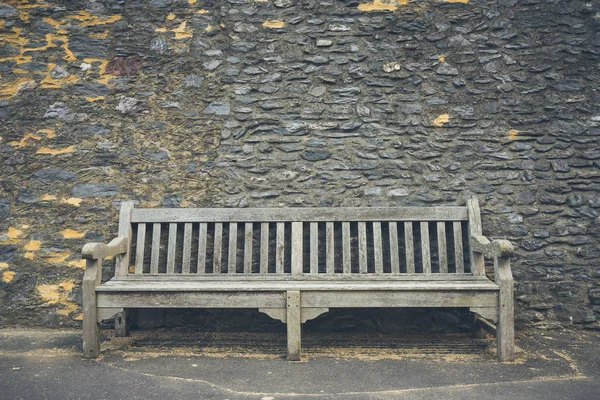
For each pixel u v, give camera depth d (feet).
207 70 13.60
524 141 13.29
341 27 13.66
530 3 13.62
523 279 12.91
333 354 10.98
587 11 13.58
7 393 8.58
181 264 13.12
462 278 11.84
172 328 12.92
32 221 13.15
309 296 10.41
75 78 13.57
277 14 13.71
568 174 13.12
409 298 10.36
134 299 10.52
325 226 13.03
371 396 8.50
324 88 13.52
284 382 9.17
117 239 12.06
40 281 13.00
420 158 13.29
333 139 13.38
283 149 13.35
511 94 13.42
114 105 13.50
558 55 13.50
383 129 13.37
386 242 13.11
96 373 9.62
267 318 12.91
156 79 13.58
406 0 13.71
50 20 13.70
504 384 9.06
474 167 13.21
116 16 13.74
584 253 12.87
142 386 8.94
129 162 13.35
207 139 13.41
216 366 10.09
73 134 13.42
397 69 13.53
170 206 13.21
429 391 8.73
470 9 13.69
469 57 13.55
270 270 13.12
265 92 13.52
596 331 12.67
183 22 13.71
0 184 13.28
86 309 10.53
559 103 13.34
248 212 12.54
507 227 13.05
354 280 11.89
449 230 13.05
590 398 8.42
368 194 13.17
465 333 12.78
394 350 11.30
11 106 13.48
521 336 12.31
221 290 10.41
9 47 13.62
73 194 13.23
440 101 13.42
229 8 13.71
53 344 11.59
